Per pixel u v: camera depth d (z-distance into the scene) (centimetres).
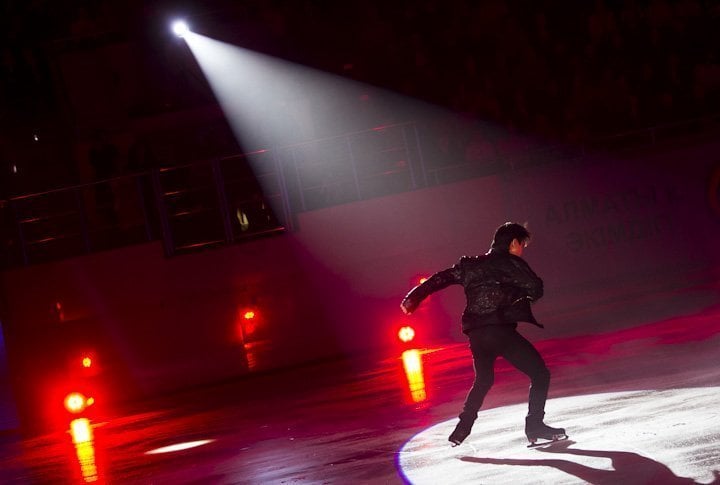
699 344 997
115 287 1759
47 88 2169
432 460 634
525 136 2116
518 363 625
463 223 1827
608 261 1881
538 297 630
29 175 2136
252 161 1866
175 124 2170
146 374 1753
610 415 676
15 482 974
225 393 1596
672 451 523
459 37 2261
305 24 2245
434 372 1258
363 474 632
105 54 2177
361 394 1170
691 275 1878
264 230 1820
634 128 2128
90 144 2164
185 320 1766
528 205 1853
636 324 1334
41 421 1734
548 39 2252
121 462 970
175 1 2205
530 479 518
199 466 831
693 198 1917
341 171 1867
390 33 2267
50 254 1939
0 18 2164
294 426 1002
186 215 1864
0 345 1728
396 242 1803
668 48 2216
